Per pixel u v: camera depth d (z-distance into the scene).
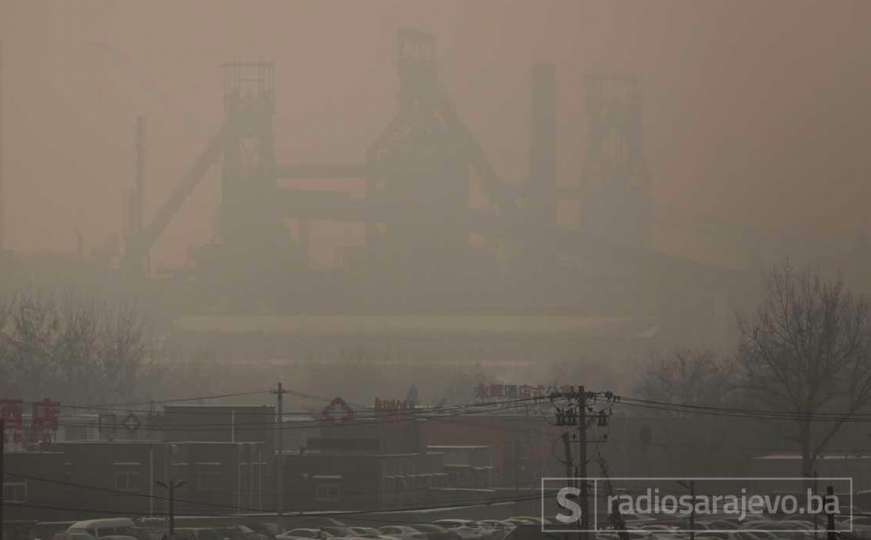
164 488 123.00
